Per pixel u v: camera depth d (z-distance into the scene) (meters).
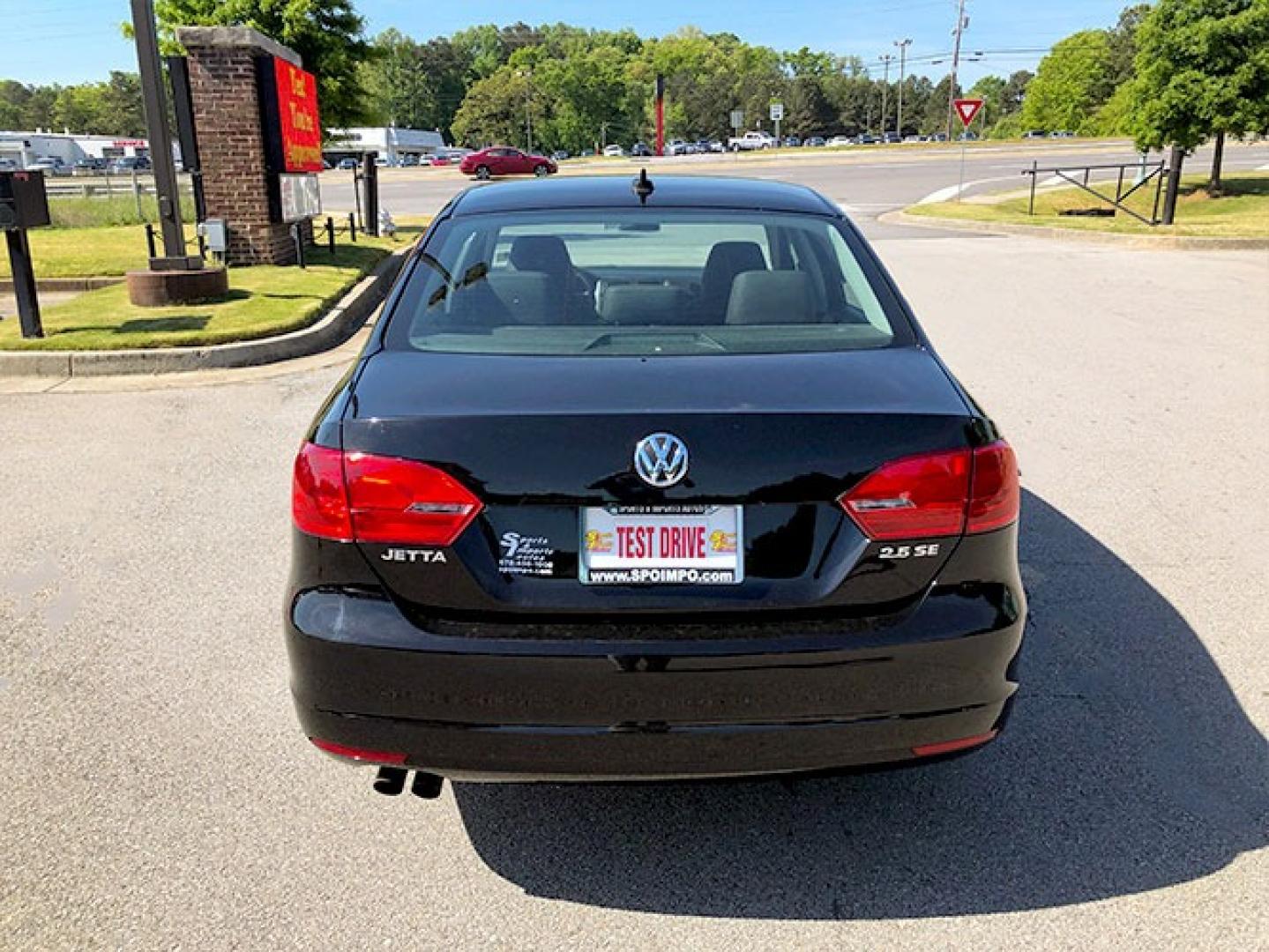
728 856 2.75
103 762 3.15
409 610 2.35
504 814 2.94
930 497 2.34
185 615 4.13
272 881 2.65
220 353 8.48
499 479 2.28
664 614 2.31
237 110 12.40
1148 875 2.66
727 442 2.29
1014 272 13.63
